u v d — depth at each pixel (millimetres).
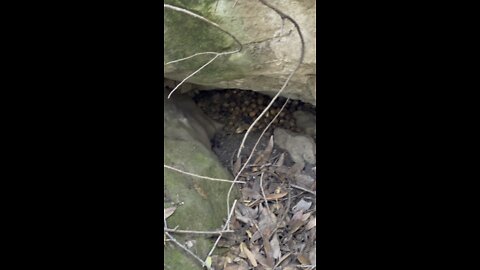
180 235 2377
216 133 2695
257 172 2613
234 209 2516
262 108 2682
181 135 2537
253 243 2475
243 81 2391
